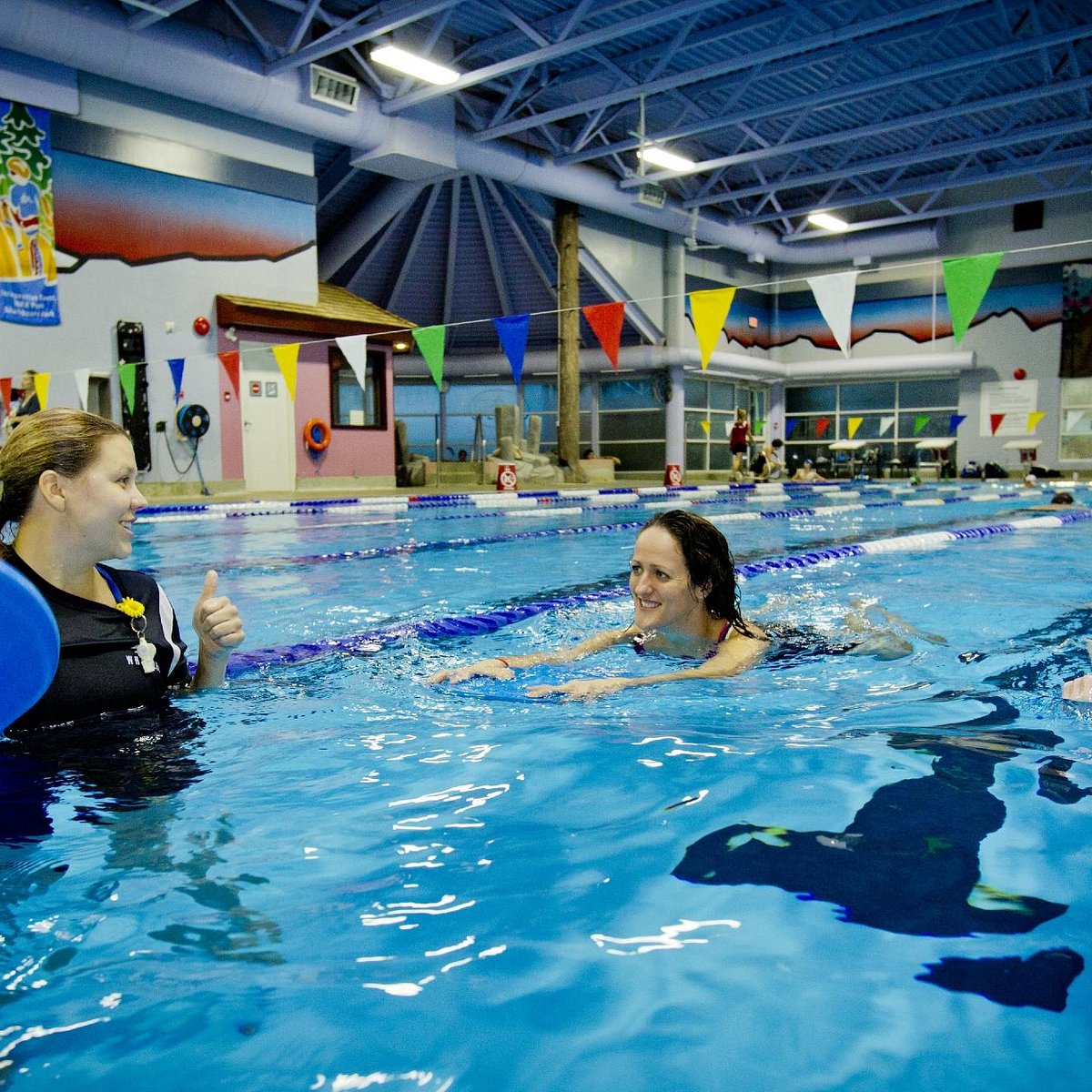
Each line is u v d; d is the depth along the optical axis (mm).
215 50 10875
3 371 10305
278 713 1949
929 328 21203
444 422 21188
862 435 22734
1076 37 11102
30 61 10156
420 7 10000
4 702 1427
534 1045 802
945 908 1042
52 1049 812
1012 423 20766
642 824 1314
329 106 11969
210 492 12281
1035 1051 781
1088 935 974
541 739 1755
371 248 17438
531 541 6441
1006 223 20156
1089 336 19703
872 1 11180
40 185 10430
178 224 11773
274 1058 792
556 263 18422
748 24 11492
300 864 1198
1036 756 1615
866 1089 734
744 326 22156
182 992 896
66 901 1100
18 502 1686
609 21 11531
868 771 1540
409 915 1049
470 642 2848
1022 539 6242
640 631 2619
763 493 14203
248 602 3721
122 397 11305
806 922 1014
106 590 1865
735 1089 738
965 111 13406
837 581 4148
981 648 2604
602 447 20750
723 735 1768
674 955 949
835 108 14781
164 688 1907
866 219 21031
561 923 1025
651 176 15898
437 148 13289
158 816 1376
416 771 1574
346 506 10766
